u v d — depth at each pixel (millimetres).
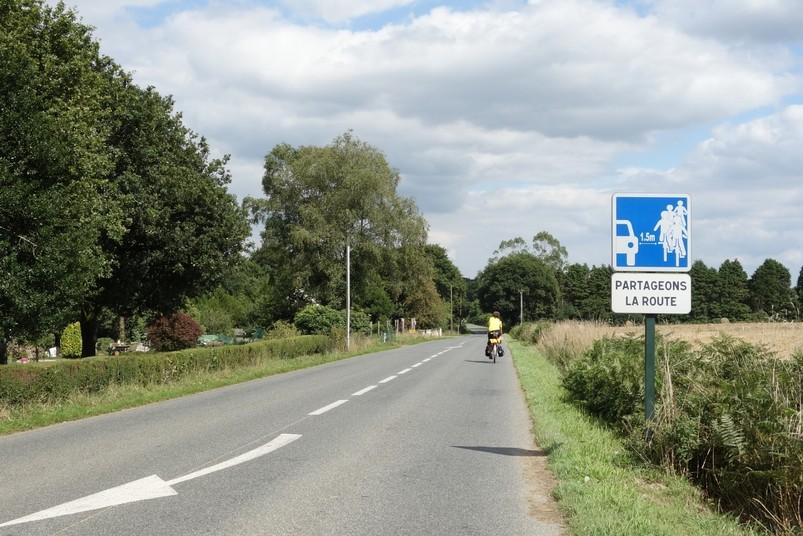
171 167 25703
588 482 6605
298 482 6809
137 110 25281
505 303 124750
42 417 11562
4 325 14320
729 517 6512
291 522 5426
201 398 14805
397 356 32438
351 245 51500
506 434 9820
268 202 56781
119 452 8477
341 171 53406
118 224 22047
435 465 7660
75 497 6207
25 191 14367
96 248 21125
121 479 6945
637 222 7859
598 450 8297
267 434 9703
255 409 12602
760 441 7031
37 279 14477
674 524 5543
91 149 20734
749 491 6980
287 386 17203
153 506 5895
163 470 7367
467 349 40875
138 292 28781
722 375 10219
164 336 42781
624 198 7875
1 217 14508
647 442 7961
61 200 15430
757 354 11023
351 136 55406
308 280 52188
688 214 7844
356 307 54281
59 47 21375
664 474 7453
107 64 26203
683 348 12312
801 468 6578
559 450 8125
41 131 15422
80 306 26312
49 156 15617
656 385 8891
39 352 51000
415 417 11461
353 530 5234
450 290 130000
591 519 5344
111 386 15242
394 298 90250
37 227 14852
